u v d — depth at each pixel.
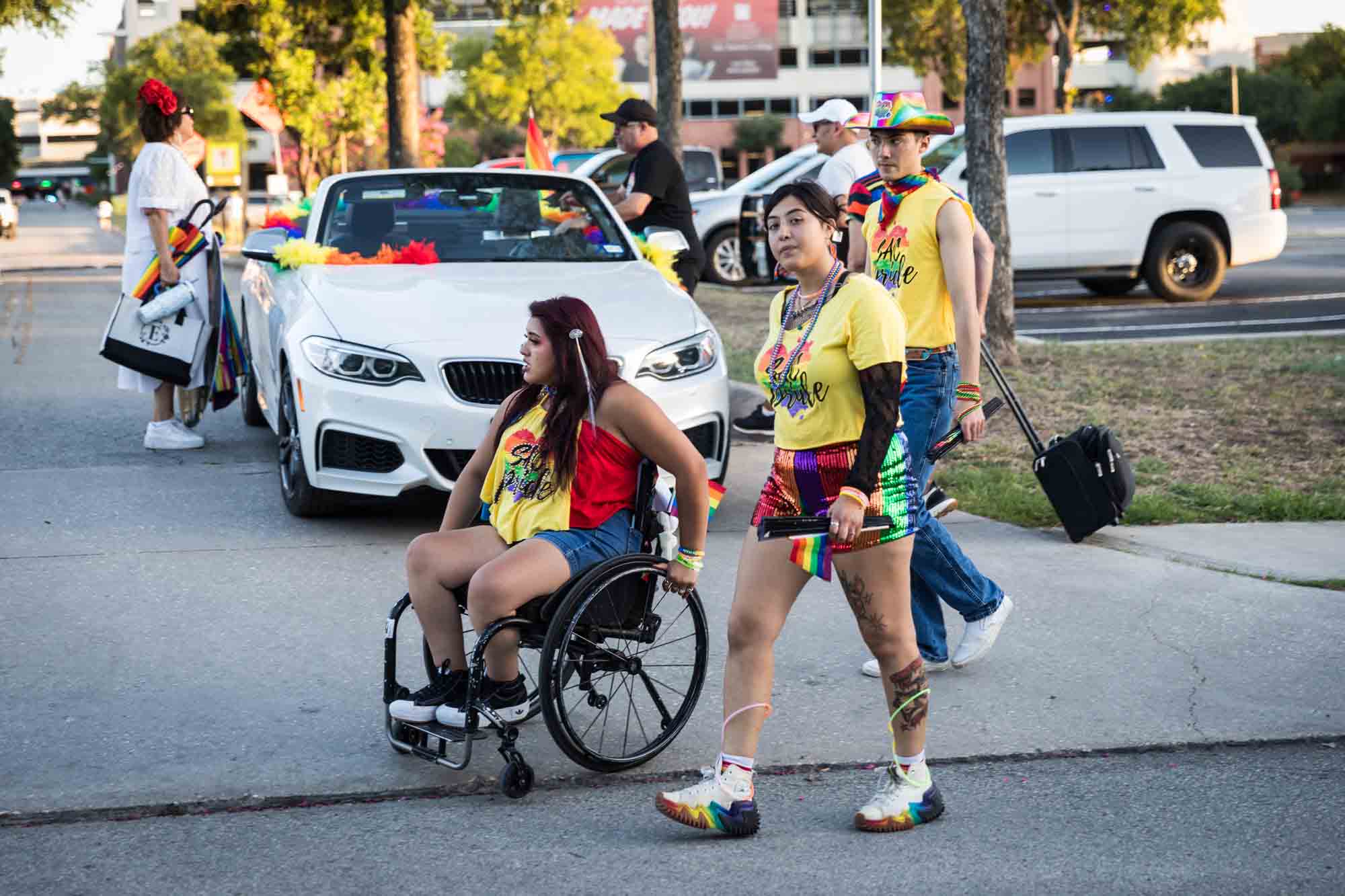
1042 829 4.13
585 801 4.34
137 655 5.55
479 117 74.44
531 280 7.95
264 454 9.45
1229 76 82.62
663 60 18.28
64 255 33.62
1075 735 4.84
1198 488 8.17
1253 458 9.02
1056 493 6.98
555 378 4.48
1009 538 7.31
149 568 6.71
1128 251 17.56
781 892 3.72
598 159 21.61
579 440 4.49
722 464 7.55
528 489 4.52
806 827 4.15
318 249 8.30
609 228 8.91
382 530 7.45
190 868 3.84
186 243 9.30
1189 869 3.85
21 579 6.52
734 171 93.25
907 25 46.53
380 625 5.94
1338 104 81.12
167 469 8.92
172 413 9.65
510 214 8.84
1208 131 17.77
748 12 92.19
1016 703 5.14
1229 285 20.12
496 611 4.30
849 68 93.12
